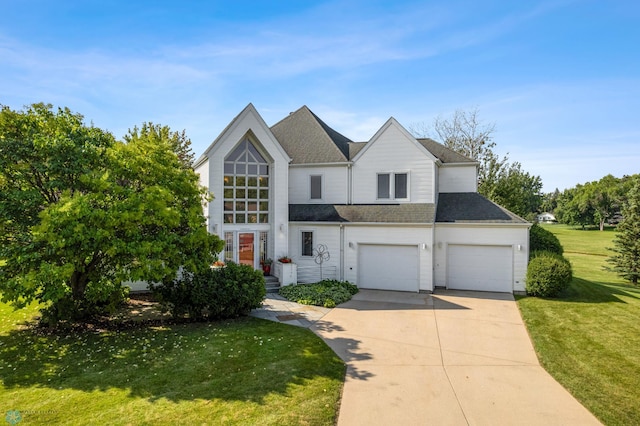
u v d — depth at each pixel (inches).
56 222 369.1
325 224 775.1
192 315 493.0
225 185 721.6
